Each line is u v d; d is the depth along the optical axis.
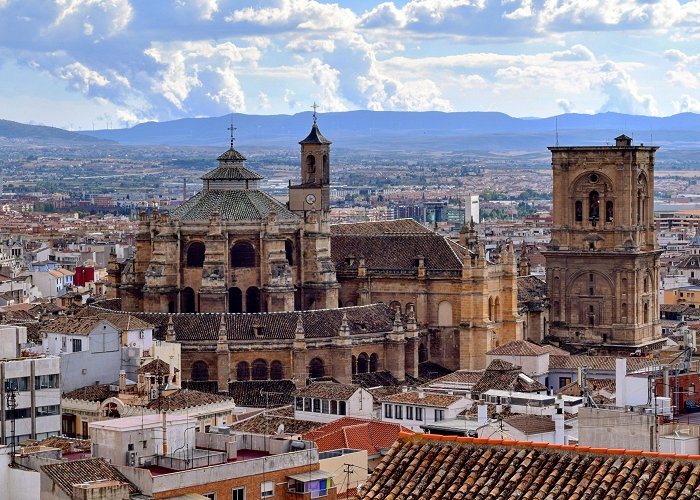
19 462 156.00
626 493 101.88
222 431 179.75
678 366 189.00
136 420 171.38
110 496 148.25
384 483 108.06
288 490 161.50
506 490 104.56
